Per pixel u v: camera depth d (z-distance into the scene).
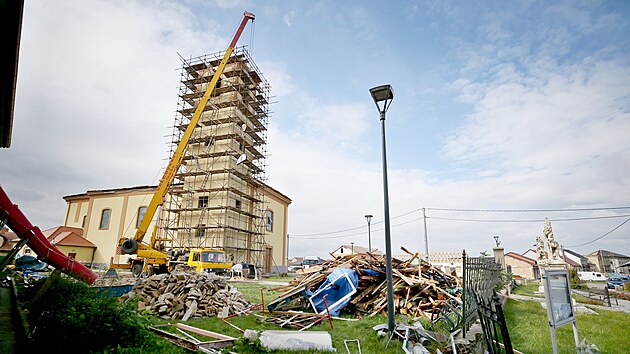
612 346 7.47
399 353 6.63
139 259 25.98
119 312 5.98
